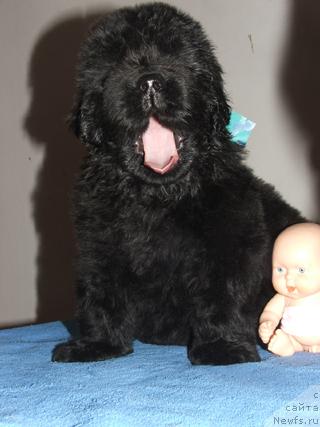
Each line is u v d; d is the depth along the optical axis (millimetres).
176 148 959
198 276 962
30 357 985
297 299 949
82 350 967
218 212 952
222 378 850
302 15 1475
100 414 751
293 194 1504
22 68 1841
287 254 938
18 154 1869
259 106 1528
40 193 1832
